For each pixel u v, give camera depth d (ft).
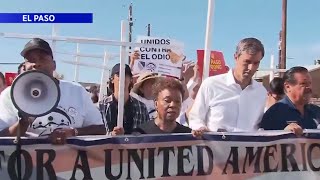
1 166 10.77
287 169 12.62
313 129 12.99
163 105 12.23
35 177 10.96
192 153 12.01
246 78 14.15
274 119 14.12
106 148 11.44
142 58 19.80
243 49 13.79
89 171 11.30
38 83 9.87
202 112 14.56
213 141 12.16
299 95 13.88
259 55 13.75
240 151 12.32
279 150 12.61
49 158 11.03
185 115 15.74
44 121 11.51
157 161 11.76
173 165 11.87
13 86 9.73
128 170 11.57
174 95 12.21
